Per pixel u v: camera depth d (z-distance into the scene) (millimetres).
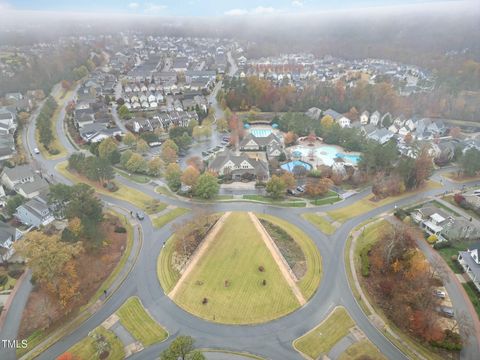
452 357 59250
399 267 75875
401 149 145125
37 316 65688
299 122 160375
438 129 164125
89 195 89125
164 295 71938
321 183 110000
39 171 122688
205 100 198375
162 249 85688
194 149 146625
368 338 62656
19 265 79438
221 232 91375
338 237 90750
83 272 75625
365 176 118625
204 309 68688
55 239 69250
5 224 88625
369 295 72125
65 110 188750
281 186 106500
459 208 104062
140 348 60562
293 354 59906
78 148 146000
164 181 120125
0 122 158500
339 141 151625
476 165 119812
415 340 62156
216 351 60312
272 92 193500
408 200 108688
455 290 73125
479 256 76875
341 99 191500
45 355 59250
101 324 65125
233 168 123625
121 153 134375
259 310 68500
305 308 69125
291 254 84062
